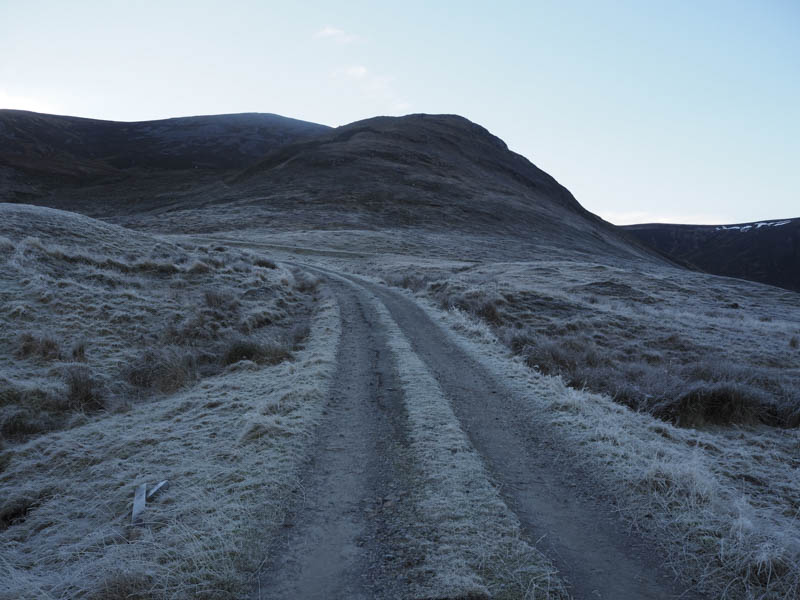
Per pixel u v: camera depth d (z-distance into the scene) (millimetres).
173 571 3861
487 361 12117
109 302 15703
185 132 187750
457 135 163750
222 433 7316
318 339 14344
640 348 18344
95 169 139250
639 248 147000
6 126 148875
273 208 86500
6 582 4004
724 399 9547
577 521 4738
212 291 19125
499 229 90812
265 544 4262
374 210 89625
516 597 3551
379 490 5309
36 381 10289
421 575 3805
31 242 18219
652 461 5984
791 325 27984
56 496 6090
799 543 4227
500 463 6121
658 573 3932
